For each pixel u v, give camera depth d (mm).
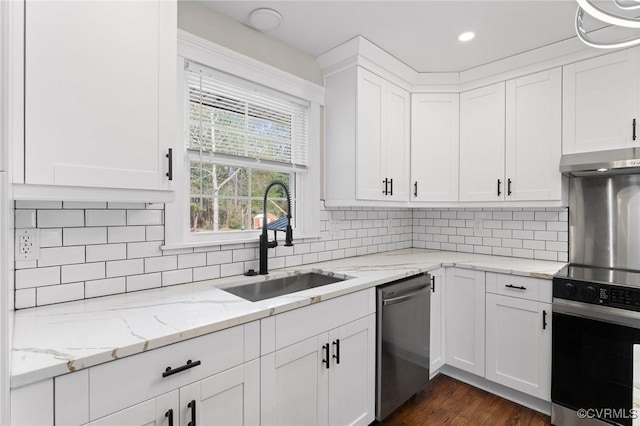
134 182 1289
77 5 1157
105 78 1219
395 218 3246
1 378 705
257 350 1326
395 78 2580
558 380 1944
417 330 2178
